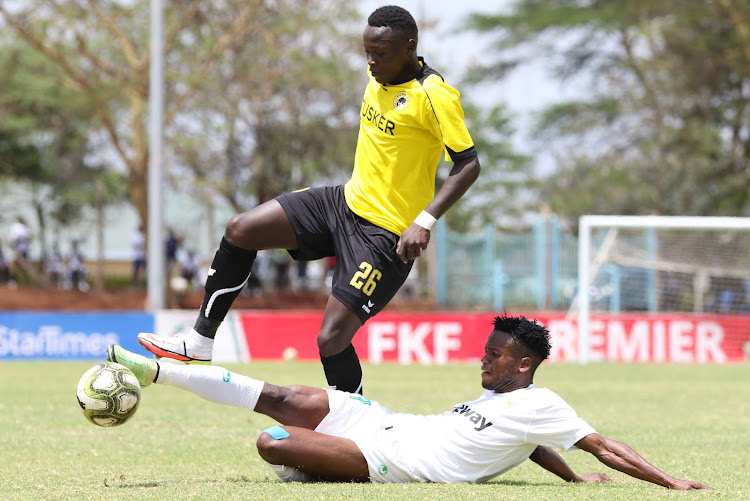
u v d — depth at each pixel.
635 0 119.62
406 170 19.78
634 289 78.56
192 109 101.44
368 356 64.81
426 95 19.25
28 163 119.50
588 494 16.66
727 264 76.31
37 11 89.50
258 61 99.56
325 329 19.86
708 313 76.19
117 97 98.12
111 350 17.66
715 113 123.62
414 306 85.94
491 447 17.75
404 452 17.95
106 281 119.50
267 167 107.56
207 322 20.25
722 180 122.69
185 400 38.69
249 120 105.38
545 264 84.81
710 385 47.38
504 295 85.38
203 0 94.81
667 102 125.94
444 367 59.66
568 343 66.25
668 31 115.94
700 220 60.94
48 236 131.75
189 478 19.19
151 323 64.50
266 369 55.53
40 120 115.75
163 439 26.28
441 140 19.72
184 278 98.75
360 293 19.78
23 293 92.12
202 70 95.00
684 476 20.19
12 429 28.44
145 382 17.91
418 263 94.38
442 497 15.99
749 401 39.47
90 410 17.08
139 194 98.75
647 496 16.55
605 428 29.73
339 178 110.94
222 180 106.25
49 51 90.88
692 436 27.75
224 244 20.12
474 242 86.00
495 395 18.27
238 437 26.81
